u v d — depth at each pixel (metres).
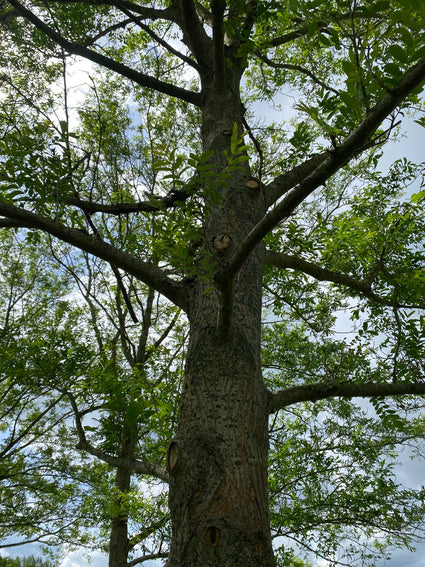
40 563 8.26
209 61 4.08
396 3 1.13
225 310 2.01
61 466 7.42
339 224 4.59
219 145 3.21
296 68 4.99
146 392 4.18
